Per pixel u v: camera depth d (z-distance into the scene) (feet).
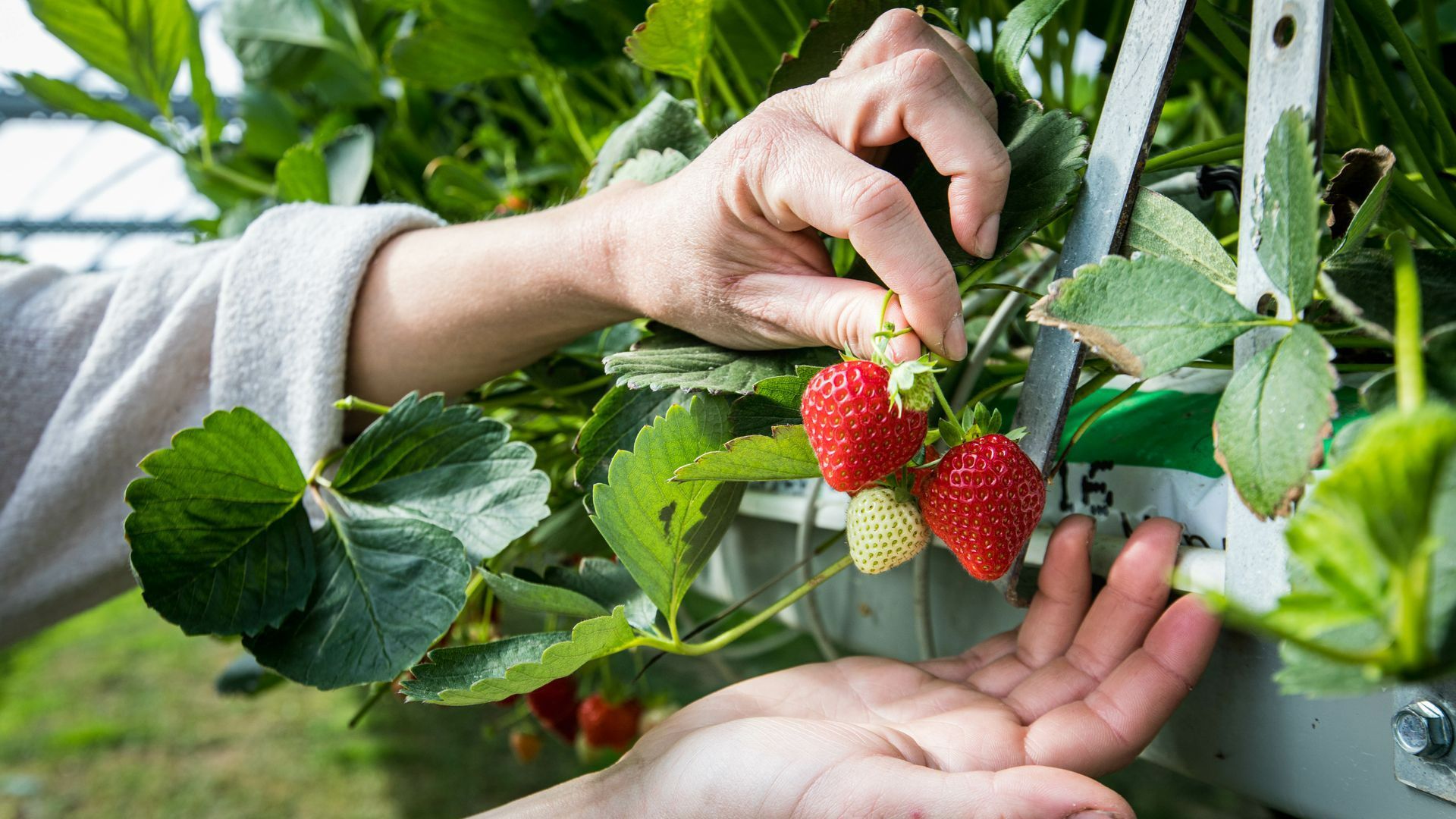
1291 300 1.05
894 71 1.42
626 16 3.41
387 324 2.32
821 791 1.46
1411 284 0.91
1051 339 1.47
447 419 1.99
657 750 1.75
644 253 1.74
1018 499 1.34
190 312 2.46
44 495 2.49
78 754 9.72
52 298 2.82
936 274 1.35
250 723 10.34
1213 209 2.12
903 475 1.43
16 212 15.52
